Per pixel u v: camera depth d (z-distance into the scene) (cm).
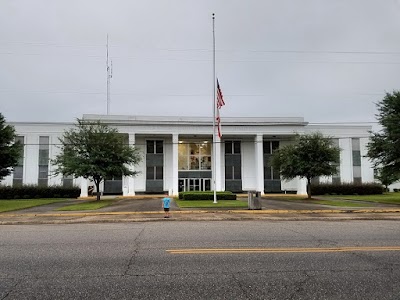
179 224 1362
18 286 505
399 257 687
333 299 451
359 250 757
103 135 3020
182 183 4659
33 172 4434
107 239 934
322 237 949
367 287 498
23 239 953
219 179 4456
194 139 4734
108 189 4494
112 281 527
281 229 1143
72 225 1391
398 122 2606
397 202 2619
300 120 4431
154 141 4656
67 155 2950
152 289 490
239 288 493
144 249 777
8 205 2566
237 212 1881
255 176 4725
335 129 4806
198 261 654
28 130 4484
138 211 1930
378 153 2789
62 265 628
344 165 4759
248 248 780
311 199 3159
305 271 582
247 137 4741
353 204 2428
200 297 458
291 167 3150
